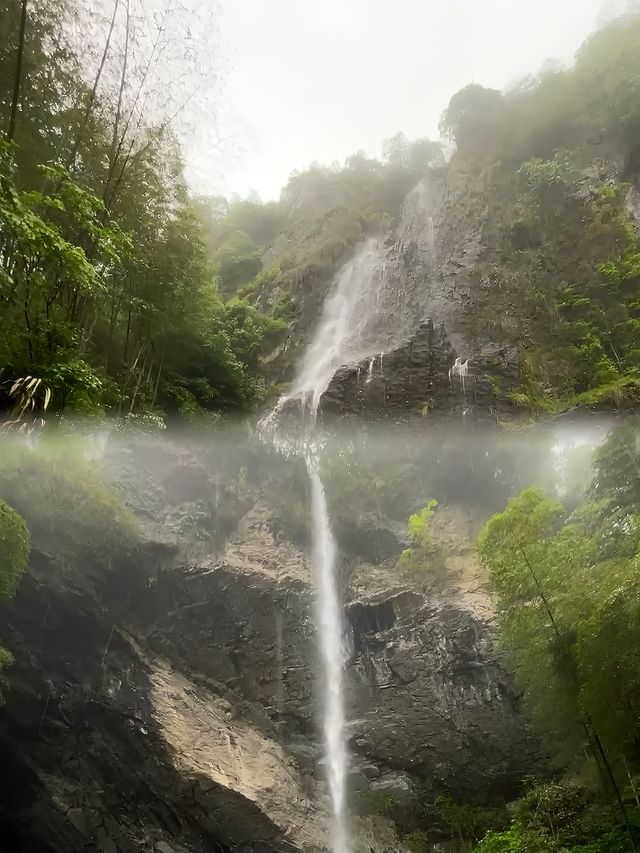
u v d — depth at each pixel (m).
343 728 10.58
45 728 7.86
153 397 12.10
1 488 7.13
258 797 8.51
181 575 10.41
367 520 13.68
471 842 9.34
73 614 8.34
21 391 5.74
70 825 7.54
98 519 8.75
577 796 8.10
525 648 7.50
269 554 12.07
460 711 10.19
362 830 9.41
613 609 5.75
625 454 7.98
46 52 7.30
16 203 4.86
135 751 8.26
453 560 12.48
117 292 9.77
